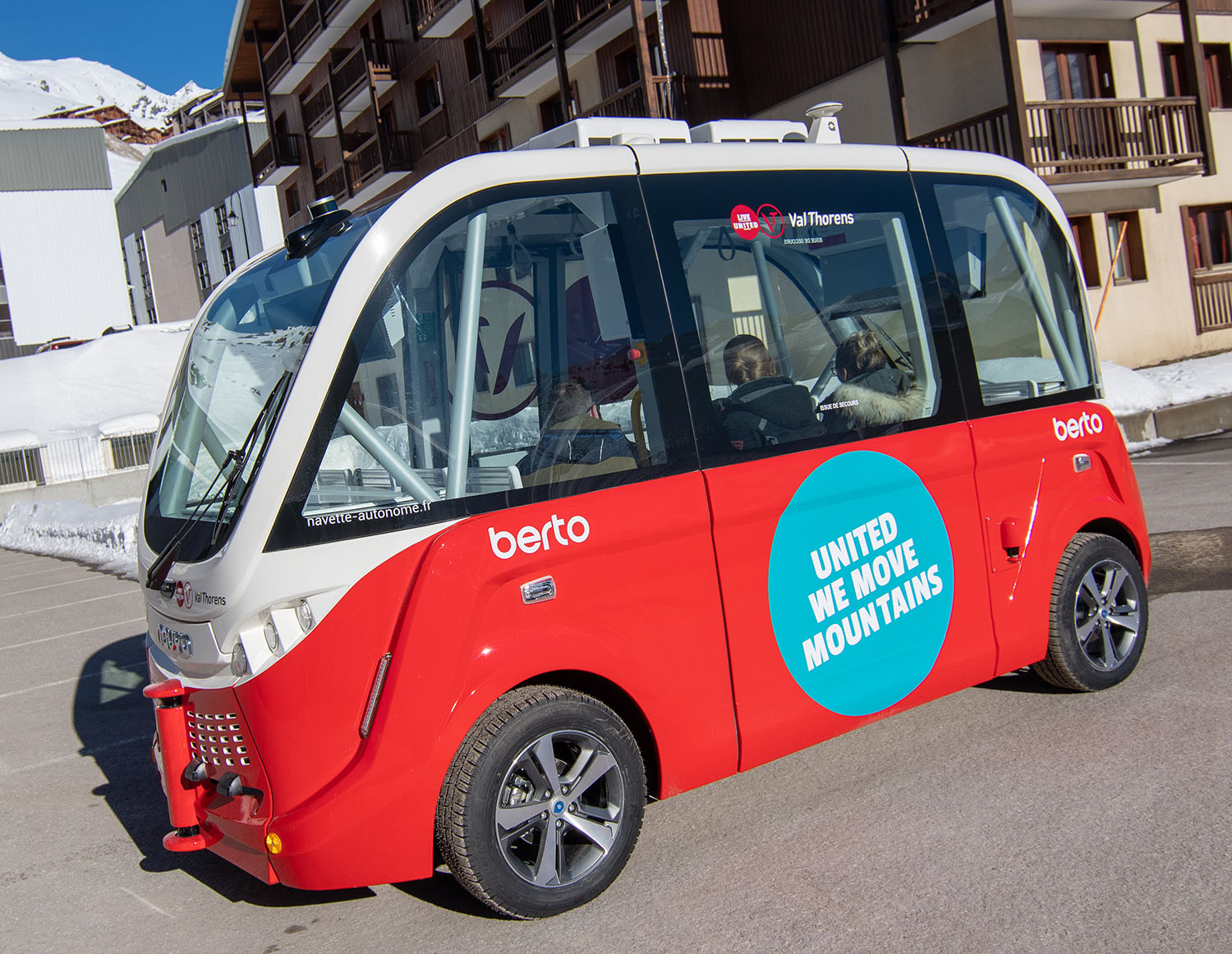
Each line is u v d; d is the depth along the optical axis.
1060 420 4.69
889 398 4.17
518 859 3.31
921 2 16.28
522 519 3.29
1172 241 19.20
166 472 3.83
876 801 3.92
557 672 3.42
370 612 3.11
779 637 3.78
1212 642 5.34
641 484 3.51
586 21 20.20
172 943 3.49
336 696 3.08
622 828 3.41
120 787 5.21
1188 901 3.03
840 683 3.93
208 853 4.27
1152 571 6.92
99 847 4.44
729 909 3.26
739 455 3.72
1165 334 19.11
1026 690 4.97
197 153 54.59
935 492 4.25
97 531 16.75
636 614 3.47
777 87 19.62
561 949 3.13
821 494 3.89
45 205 53.50
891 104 16.81
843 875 3.39
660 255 3.70
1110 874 3.22
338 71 29.58
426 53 27.75
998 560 4.44
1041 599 4.57
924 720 4.73
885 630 4.07
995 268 4.64
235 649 3.12
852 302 4.16
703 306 3.76
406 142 29.23
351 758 3.10
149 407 34.06
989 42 16.20
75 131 53.94
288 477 3.07
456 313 3.35
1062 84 17.47
